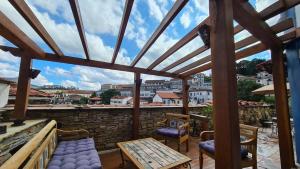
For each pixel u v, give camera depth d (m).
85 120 3.63
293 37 2.45
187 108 5.09
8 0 1.41
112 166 3.00
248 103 7.61
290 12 2.96
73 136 3.38
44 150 2.00
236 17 1.61
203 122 4.91
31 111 3.13
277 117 2.69
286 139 2.57
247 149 2.37
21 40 2.02
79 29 2.05
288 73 2.90
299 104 2.74
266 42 2.50
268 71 3.14
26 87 2.87
